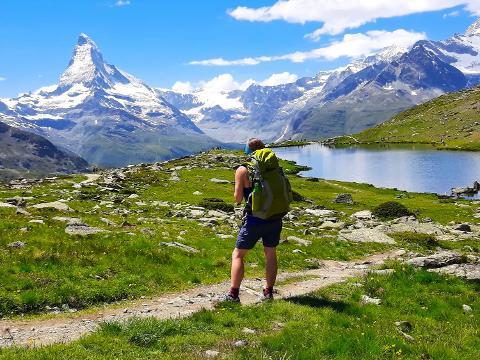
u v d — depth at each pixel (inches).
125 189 2711.6
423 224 1996.8
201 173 4020.7
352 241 1472.7
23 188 2677.2
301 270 997.8
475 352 494.9
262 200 544.4
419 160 7421.3
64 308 644.7
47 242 876.0
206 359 406.9
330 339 458.6
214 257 1002.7
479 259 951.6
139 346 448.5
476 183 4500.5
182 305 674.2
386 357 440.5
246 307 575.2
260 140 582.9
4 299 618.8
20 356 405.4
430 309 661.3
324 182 4653.1
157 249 952.3
